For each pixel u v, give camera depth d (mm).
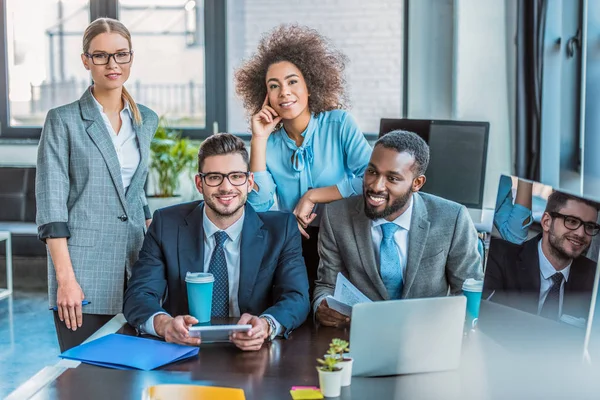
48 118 2410
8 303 5027
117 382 1588
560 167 4273
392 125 3855
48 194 2369
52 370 1660
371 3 5766
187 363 1712
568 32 4172
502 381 1591
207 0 5902
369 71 5816
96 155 2408
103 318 2438
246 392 1528
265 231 2186
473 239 2240
